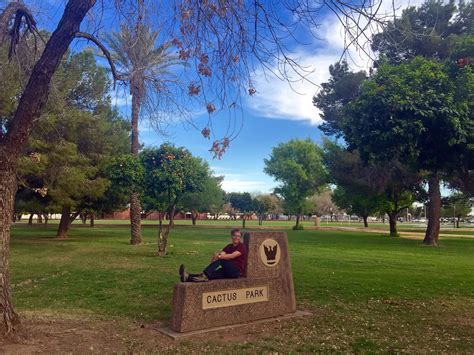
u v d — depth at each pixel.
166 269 13.77
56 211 27.72
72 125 21.77
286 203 53.81
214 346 5.95
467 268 14.91
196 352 5.70
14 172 6.00
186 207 58.97
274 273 7.61
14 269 13.52
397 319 7.67
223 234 36.62
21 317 7.13
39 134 19.81
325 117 30.45
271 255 7.60
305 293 9.95
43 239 27.91
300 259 17.19
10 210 5.93
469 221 105.06
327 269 14.12
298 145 53.41
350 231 49.31
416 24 20.97
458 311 8.35
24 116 5.92
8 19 6.26
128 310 8.10
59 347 5.71
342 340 6.32
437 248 24.17
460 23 21.94
